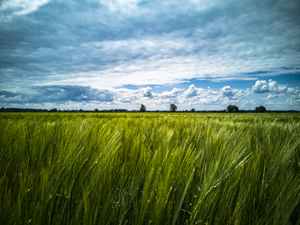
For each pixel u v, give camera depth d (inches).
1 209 25.0
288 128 91.0
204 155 47.1
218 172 34.1
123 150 49.2
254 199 30.5
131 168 39.7
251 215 29.4
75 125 75.1
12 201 28.4
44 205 26.3
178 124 119.2
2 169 37.9
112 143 44.3
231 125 109.0
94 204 27.5
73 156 37.4
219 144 52.9
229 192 31.4
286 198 30.3
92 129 68.7
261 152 44.6
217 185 31.8
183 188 32.6
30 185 29.7
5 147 47.1
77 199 29.3
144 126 92.7
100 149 44.0
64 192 30.5
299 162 46.0
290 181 34.2
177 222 28.2
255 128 86.7
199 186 32.8
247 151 52.9
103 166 34.6
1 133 56.4
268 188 35.1
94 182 32.1
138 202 29.0
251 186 32.1
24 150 46.2
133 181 32.9
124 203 29.0
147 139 64.6
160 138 65.8
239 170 35.7
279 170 41.4
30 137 53.9
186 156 38.8
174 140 67.9
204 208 27.5
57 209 26.9
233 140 60.9
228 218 28.0
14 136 55.7
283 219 27.3
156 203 26.7
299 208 30.8
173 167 33.7
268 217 28.7
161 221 26.5
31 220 25.7
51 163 38.4
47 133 59.1
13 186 31.9
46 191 27.3
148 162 39.7
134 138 58.6
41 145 45.2
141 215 26.0
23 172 34.2
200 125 102.4
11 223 24.5
